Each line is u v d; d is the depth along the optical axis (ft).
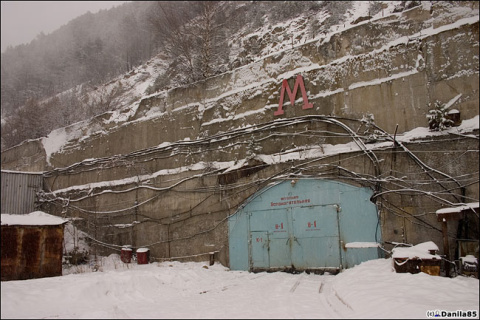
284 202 45.24
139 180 61.05
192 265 50.39
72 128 79.05
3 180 71.36
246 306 27.78
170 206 55.93
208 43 80.48
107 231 63.05
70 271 50.70
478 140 35.12
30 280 35.88
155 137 62.39
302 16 104.58
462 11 38.91
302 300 29.12
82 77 190.08
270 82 50.67
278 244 44.86
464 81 37.17
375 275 32.60
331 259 41.24
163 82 91.30
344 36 45.80
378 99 41.86
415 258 31.12
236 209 48.83
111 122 70.69
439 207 36.19
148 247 57.16
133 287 34.73
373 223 39.27
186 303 30.09
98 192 66.80
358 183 40.86
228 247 48.73
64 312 27.07
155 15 138.31
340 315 24.14
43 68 233.96
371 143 41.16
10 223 40.70
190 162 56.18
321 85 46.24
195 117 57.67
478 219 33.47
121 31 219.00
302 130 46.44
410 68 40.52
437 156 36.96
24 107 126.41
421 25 41.11
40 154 82.58
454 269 32.48
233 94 54.08
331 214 41.96
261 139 49.37
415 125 39.19
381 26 43.52
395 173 38.91
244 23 115.14
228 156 52.19
